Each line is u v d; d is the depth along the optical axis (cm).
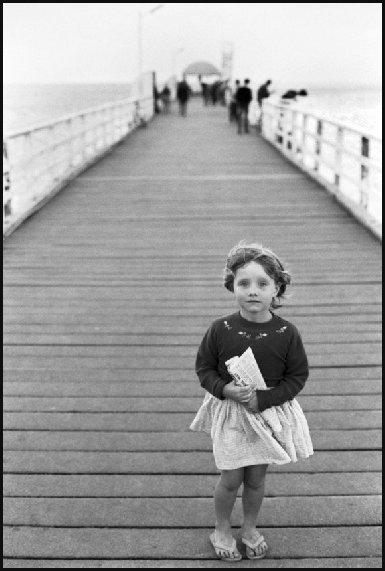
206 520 296
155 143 1728
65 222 893
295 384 243
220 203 990
